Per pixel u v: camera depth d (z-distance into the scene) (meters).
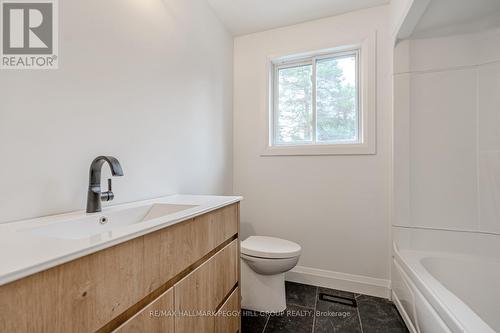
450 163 1.68
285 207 2.20
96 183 0.94
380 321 1.58
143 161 1.29
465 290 1.51
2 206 0.75
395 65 1.76
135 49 1.24
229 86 2.29
